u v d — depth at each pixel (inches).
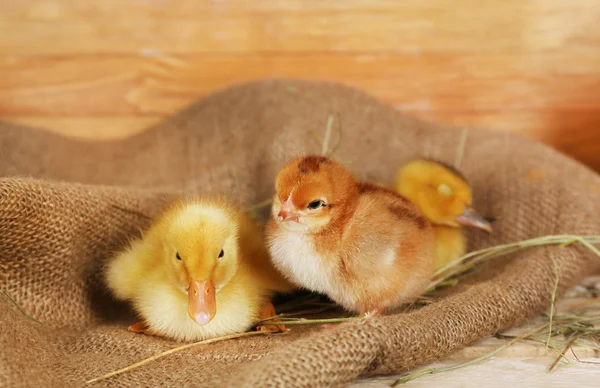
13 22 33.8
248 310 23.9
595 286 27.1
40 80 34.2
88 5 33.8
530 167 28.6
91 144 32.0
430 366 23.0
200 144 30.8
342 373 21.1
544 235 27.3
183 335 23.5
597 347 23.6
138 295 24.1
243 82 32.1
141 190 26.5
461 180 27.0
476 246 28.2
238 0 33.8
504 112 34.5
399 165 29.4
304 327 24.3
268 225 24.0
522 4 33.9
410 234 23.6
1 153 30.4
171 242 23.1
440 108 34.5
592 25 33.9
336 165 23.5
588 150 34.7
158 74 34.3
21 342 22.1
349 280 23.2
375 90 34.4
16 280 23.7
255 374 20.5
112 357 22.6
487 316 23.3
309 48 34.1
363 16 33.9
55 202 23.8
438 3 33.9
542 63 34.2
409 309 24.9
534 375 22.6
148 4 33.8
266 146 28.9
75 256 24.4
